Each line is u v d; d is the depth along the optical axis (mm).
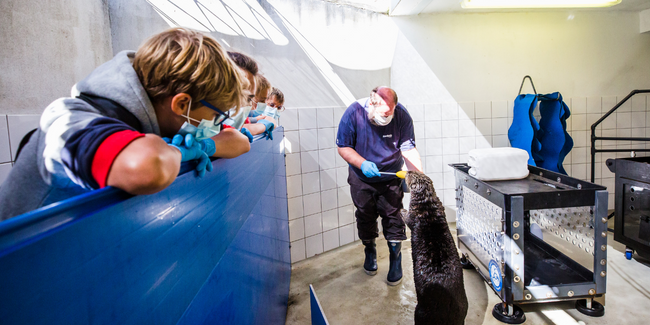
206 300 785
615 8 3752
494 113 3818
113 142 494
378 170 2363
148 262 550
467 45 3711
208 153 834
